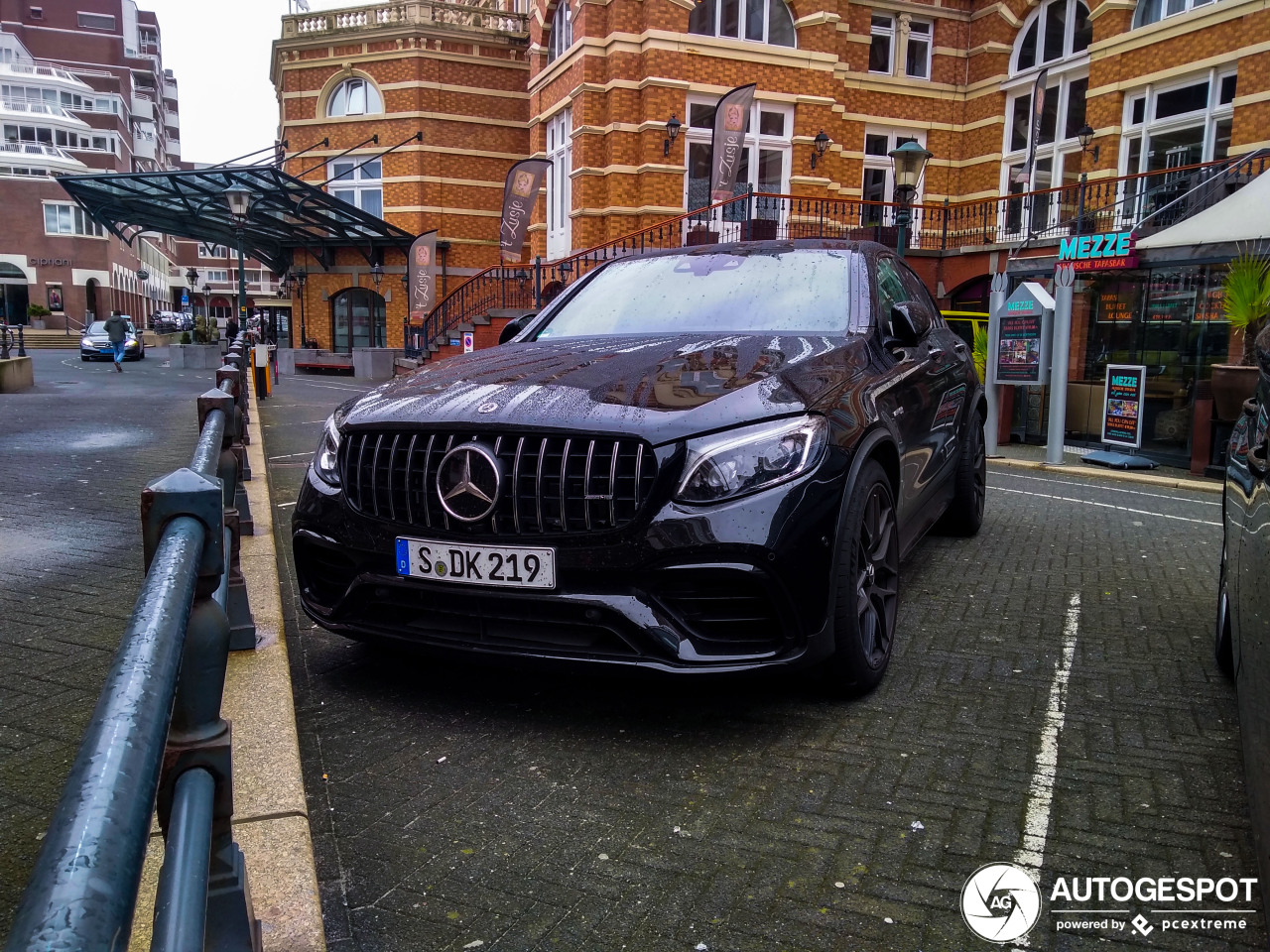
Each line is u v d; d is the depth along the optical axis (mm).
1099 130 17375
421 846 2236
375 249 26031
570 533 2646
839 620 2869
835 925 1937
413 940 1890
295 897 1945
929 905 2006
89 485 6766
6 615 3799
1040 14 19172
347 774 2588
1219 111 15555
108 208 25062
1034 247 17172
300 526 3121
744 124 15570
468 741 2801
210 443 2705
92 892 602
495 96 25344
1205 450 8555
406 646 2934
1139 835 2289
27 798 2361
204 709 1418
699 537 2580
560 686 3219
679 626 2627
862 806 2420
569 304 4395
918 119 20438
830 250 4344
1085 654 3611
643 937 1899
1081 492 7820
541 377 3068
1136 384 9242
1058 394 9258
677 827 2318
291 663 3451
